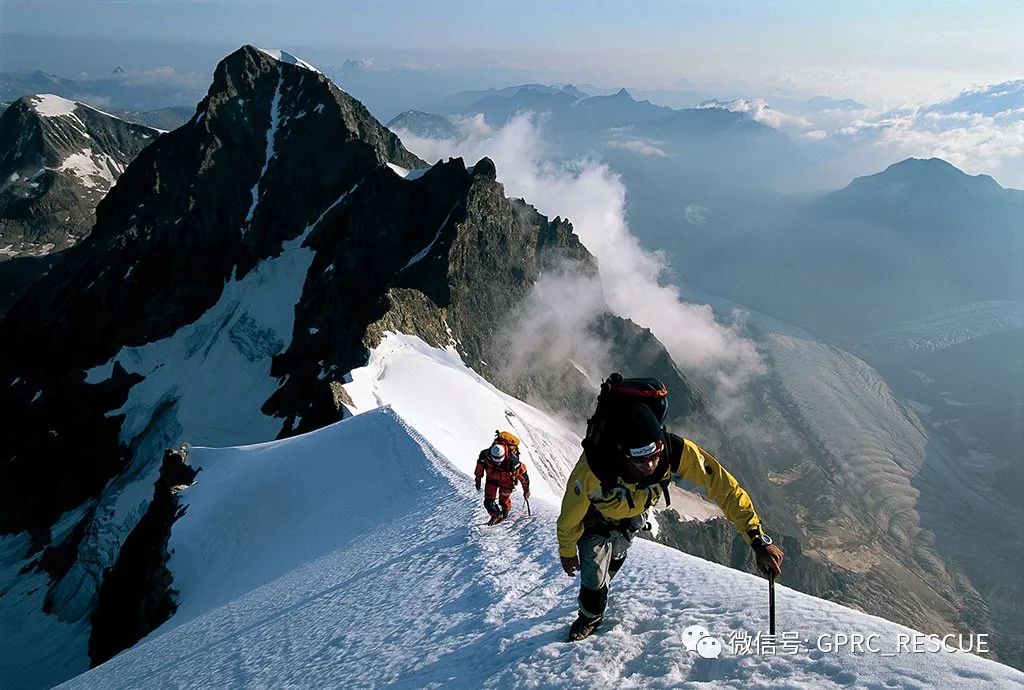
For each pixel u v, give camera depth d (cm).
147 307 14100
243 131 15775
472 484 2002
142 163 15550
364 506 2252
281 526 2652
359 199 14138
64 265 15012
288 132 15775
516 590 919
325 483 2772
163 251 14500
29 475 12019
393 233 13788
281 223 15100
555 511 1379
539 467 8338
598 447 562
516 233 14638
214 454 4378
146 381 13162
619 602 707
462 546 1254
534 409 11756
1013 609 19725
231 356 13438
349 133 15675
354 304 13125
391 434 2847
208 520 2986
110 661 1972
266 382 12794
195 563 2839
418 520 1712
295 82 16438
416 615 975
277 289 14588
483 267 13450
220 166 15375
